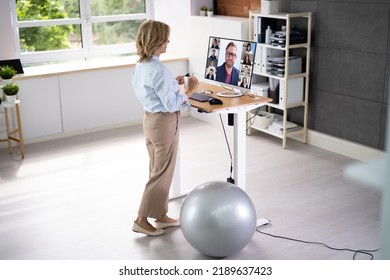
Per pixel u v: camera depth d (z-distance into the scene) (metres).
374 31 4.44
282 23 5.32
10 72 5.07
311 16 5.01
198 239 2.91
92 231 3.51
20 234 3.49
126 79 6.08
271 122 5.45
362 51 4.59
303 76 5.12
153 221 3.66
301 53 5.24
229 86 3.70
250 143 5.38
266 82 5.66
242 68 3.56
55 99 5.69
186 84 3.53
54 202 4.02
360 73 4.65
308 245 3.21
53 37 6.13
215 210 2.86
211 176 4.52
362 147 4.74
